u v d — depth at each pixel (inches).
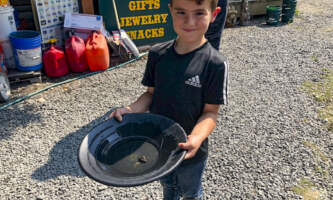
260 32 293.6
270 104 170.2
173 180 75.2
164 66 62.1
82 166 46.5
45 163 128.0
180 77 60.0
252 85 191.8
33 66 197.0
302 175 118.7
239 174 119.7
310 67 216.1
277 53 241.8
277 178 117.3
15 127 153.6
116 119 59.2
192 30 54.6
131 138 56.5
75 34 224.4
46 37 224.1
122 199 109.2
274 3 336.8
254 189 112.4
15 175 121.6
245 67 217.6
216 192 111.4
